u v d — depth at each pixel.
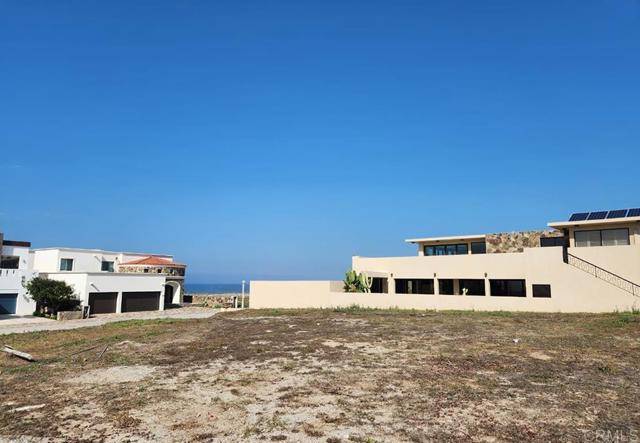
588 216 29.22
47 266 49.03
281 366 13.68
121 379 12.42
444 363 13.58
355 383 11.44
